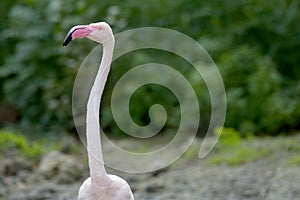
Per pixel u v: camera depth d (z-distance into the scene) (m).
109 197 7.02
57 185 12.27
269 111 15.14
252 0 16.97
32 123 16.91
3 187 11.97
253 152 13.06
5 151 13.70
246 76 15.77
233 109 15.29
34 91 16.78
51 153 13.23
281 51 16.70
